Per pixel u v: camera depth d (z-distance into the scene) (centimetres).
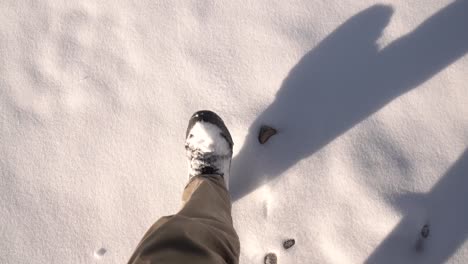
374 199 169
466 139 173
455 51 182
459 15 186
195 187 157
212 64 188
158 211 176
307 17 190
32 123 187
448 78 180
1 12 198
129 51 192
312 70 184
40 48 194
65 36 195
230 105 183
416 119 177
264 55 187
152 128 184
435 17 186
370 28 187
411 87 180
